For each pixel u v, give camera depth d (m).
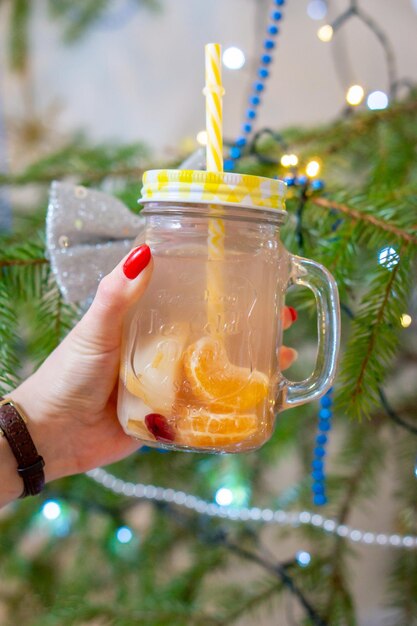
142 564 0.92
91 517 0.97
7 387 0.63
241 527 0.91
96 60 1.20
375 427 0.89
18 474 0.54
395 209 0.62
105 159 0.86
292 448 0.94
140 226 0.57
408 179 0.77
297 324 0.86
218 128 0.47
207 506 0.79
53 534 1.00
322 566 0.80
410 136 0.80
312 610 0.76
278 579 0.83
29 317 0.77
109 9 1.12
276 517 0.77
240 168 0.73
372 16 1.04
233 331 0.46
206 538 0.89
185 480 0.89
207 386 0.46
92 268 0.57
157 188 0.45
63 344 0.54
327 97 1.08
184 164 0.60
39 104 1.23
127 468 0.88
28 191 1.03
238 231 0.46
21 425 0.53
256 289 0.47
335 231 0.63
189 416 0.46
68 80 1.22
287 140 0.80
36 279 0.64
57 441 0.55
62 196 0.57
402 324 0.60
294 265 0.50
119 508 0.92
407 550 0.85
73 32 1.06
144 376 0.47
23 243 0.69
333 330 0.50
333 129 0.80
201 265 0.46
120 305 0.47
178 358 0.46
